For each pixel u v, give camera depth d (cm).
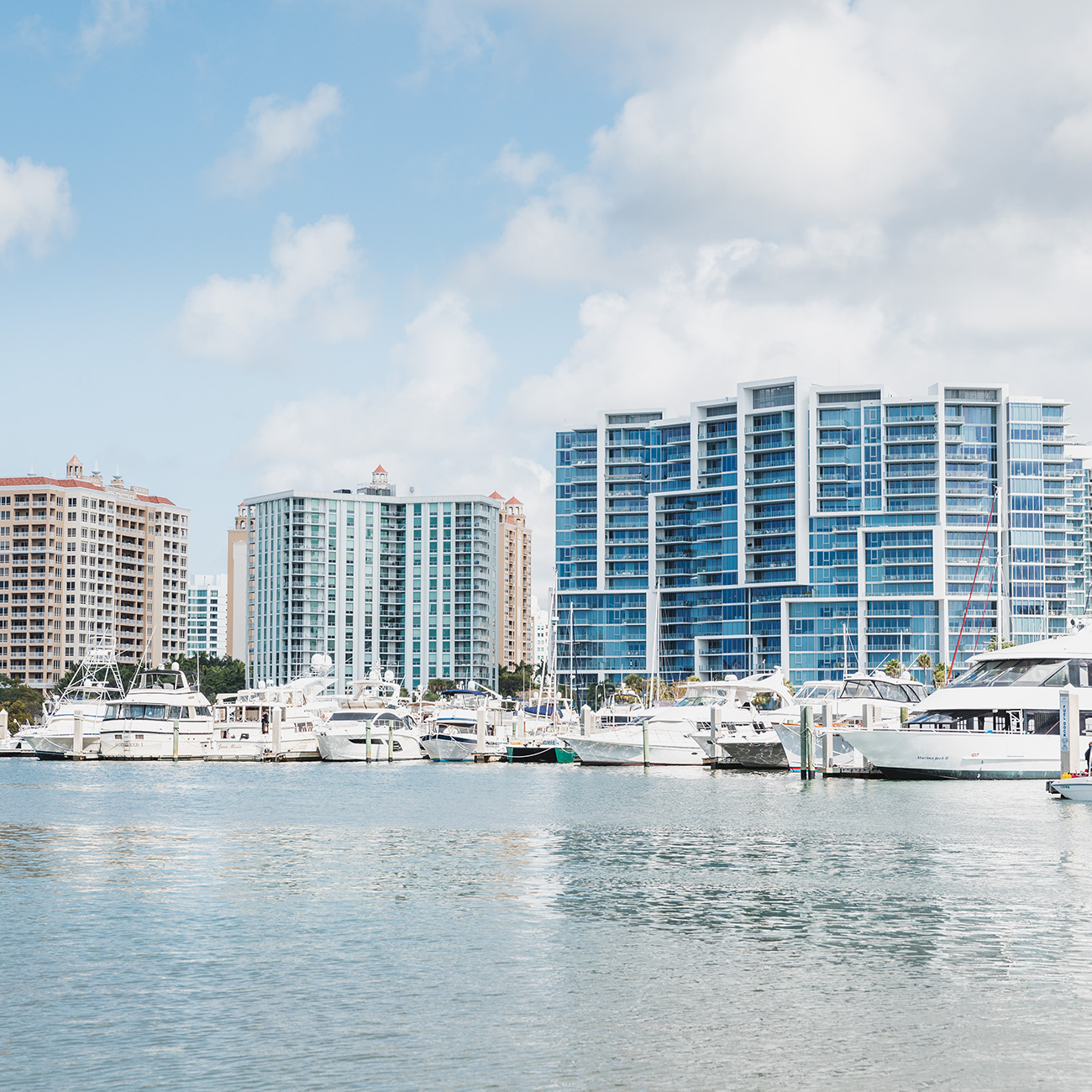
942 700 9588
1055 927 4175
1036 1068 2798
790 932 4116
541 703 17750
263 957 3769
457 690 18775
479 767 13775
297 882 5084
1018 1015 3175
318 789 10188
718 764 12606
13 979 3497
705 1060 2848
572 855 5853
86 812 7981
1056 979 3522
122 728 14375
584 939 4009
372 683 17088
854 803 8175
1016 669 9519
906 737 9400
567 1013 3194
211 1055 2873
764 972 3597
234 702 15862
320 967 3650
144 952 3828
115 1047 2922
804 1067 2809
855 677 12581
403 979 3509
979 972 3591
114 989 3403
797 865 5478
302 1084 2695
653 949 3872
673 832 6725
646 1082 2719
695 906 4541
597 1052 2903
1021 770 9375
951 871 5284
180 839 6512
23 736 15588
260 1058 2858
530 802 8719
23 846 6219
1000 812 7475
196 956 3778
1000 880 5044
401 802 8762
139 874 5278
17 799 9038
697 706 13038
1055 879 5059
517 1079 2733
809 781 10419
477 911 4475
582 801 8825
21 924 4228
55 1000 3300
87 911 4466
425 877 5212
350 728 14838
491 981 3497
